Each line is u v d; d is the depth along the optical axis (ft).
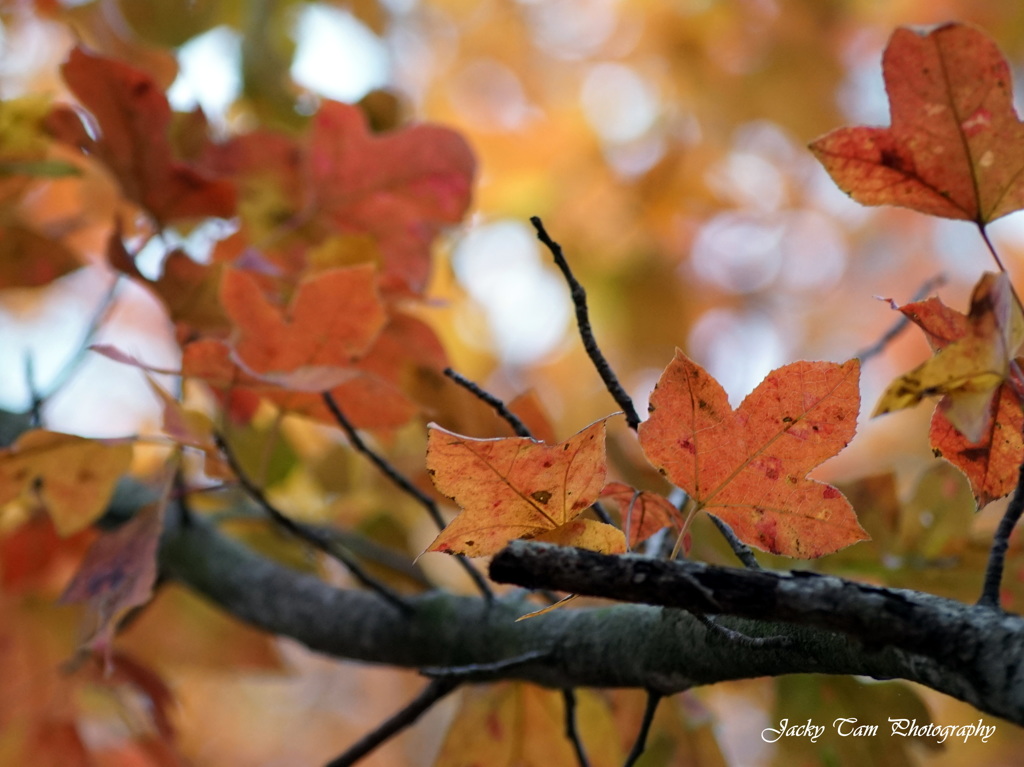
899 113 2.35
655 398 2.30
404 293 2.79
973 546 2.76
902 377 2.23
